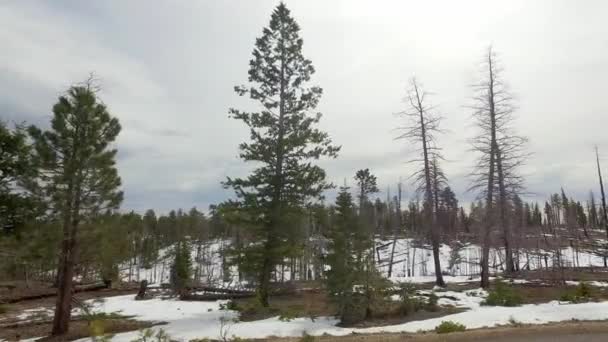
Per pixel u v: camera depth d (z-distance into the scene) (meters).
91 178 16.66
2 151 16.81
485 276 24.34
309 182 21.11
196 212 81.19
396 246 70.38
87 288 32.91
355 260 17.77
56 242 15.97
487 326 14.66
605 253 52.78
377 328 15.23
